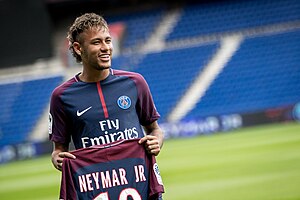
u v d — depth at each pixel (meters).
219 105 63.12
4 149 54.62
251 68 65.56
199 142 49.09
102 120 11.16
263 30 70.94
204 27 73.12
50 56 70.44
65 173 10.95
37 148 54.53
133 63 69.19
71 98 11.27
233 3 74.12
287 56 65.81
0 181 41.78
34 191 34.97
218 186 28.59
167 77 67.12
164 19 74.81
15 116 66.62
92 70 11.20
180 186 29.89
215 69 66.38
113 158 11.03
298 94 62.72
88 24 10.95
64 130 11.52
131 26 74.44
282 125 52.28
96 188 10.95
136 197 11.02
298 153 35.97
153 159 11.24
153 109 11.80
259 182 28.17
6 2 69.94
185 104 64.06
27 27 70.25
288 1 72.44
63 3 72.25
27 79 69.56
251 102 62.72
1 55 70.56
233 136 49.62
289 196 24.09
